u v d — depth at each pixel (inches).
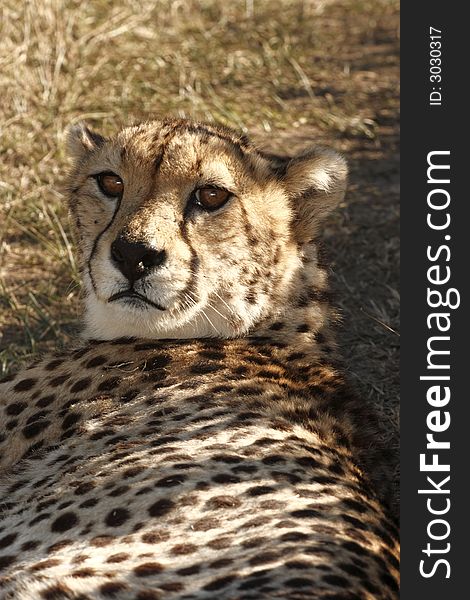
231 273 207.2
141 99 379.2
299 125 382.3
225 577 146.4
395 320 282.0
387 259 308.5
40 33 380.2
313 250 217.2
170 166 204.2
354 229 324.2
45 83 366.9
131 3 428.5
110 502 171.5
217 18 453.7
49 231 316.2
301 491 167.2
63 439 195.8
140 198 204.4
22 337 279.9
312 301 214.5
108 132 353.1
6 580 159.9
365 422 200.7
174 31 430.9
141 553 159.9
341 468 180.1
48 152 346.9
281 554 149.3
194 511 164.6
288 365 205.5
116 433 189.3
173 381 196.2
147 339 208.5
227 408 188.9
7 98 363.3
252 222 208.4
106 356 204.7
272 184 212.4
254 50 430.0
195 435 182.5
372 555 153.6
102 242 204.4
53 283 297.9
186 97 379.6
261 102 395.5
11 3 388.8
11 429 203.0
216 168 205.6
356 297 293.0
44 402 202.7
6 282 299.6
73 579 149.9
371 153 366.9
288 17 461.7
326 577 142.5
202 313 207.0
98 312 211.9
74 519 171.8
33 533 173.6
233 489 167.0
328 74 422.9
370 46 450.3
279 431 183.9
